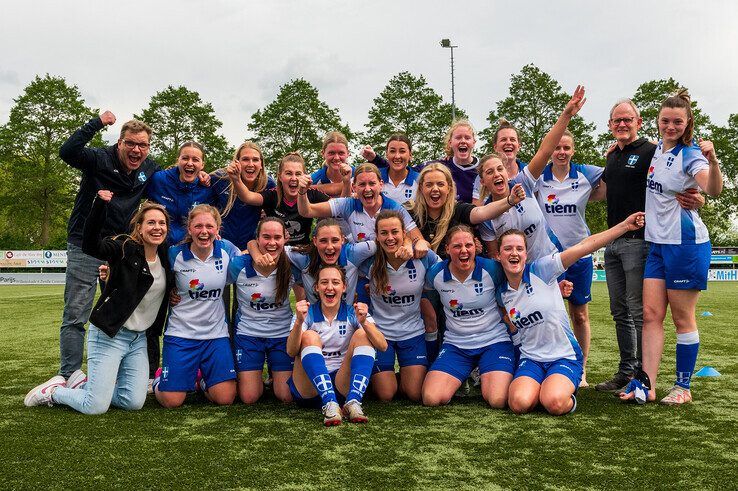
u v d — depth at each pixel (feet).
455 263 13.88
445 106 121.70
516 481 8.39
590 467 8.98
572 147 16.37
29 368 18.62
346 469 8.93
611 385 15.08
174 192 16.66
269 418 12.40
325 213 15.84
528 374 13.17
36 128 127.54
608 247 15.52
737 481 8.37
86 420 12.16
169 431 11.26
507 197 14.40
